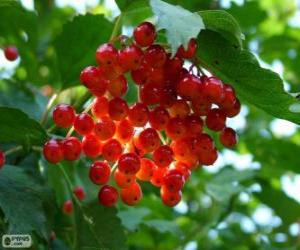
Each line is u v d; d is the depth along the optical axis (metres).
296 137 0.66
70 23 0.40
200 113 0.30
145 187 0.46
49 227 0.33
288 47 0.62
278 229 0.55
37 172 0.38
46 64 0.51
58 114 0.30
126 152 0.30
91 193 0.42
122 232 0.36
